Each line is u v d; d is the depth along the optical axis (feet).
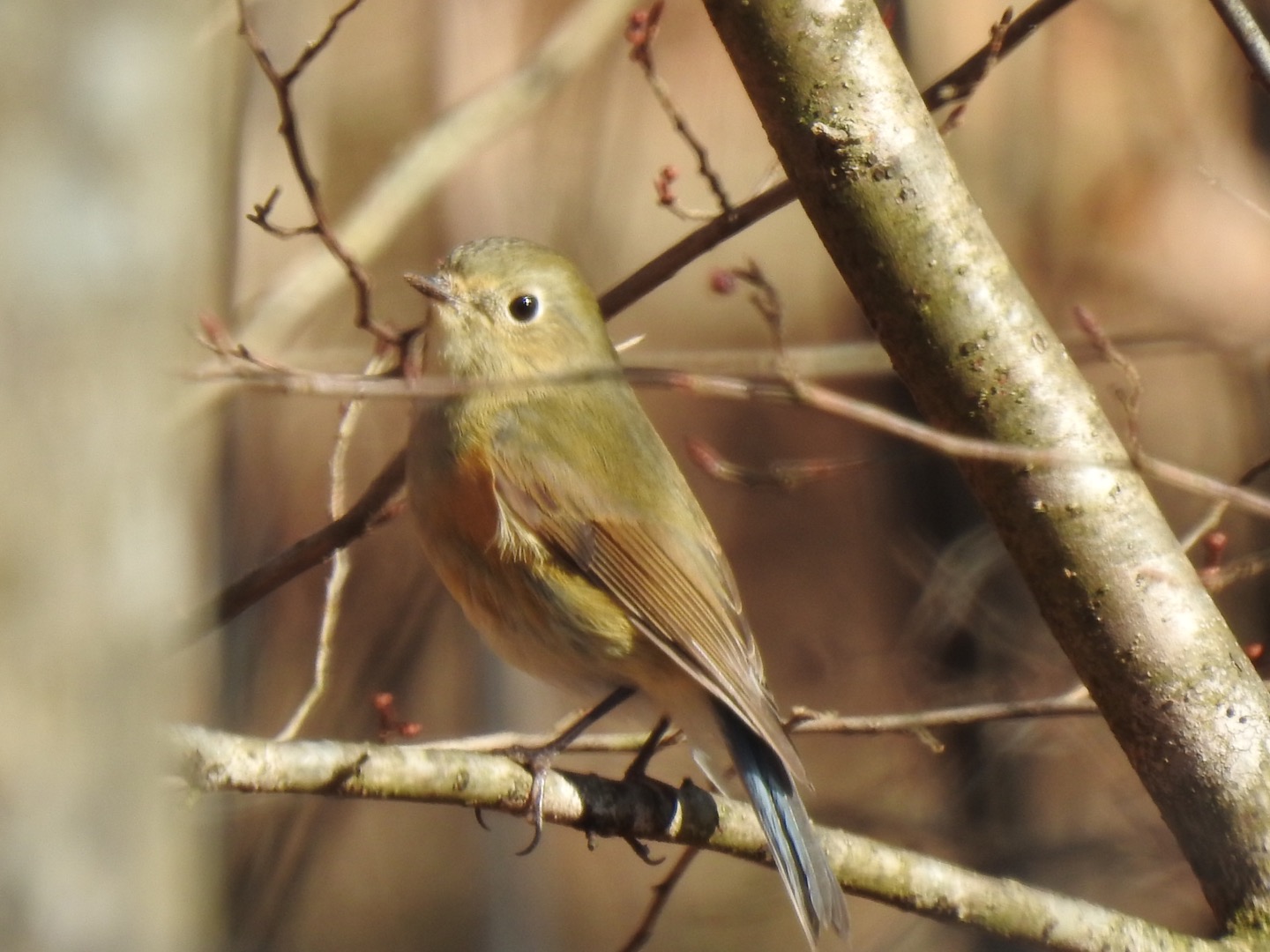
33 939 11.37
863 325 52.90
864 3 22.62
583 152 52.01
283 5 43.32
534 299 29.48
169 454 12.18
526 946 46.55
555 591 28.12
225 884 41.32
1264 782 22.18
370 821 58.65
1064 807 44.14
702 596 28.32
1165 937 23.02
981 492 23.15
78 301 11.46
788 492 51.34
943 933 46.21
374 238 37.63
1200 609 22.63
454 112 39.73
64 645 11.50
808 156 22.57
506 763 22.98
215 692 39.75
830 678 51.49
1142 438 55.67
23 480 11.34
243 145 34.65
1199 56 53.62
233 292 32.17
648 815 24.11
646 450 29.76
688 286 70.28
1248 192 53.31
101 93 11.49
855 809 44.32
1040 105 50.57
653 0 51.26
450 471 28.22
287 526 52.75
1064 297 51.55
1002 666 42.14
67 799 11.51
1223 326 38.40
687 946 54.65
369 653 45.83
